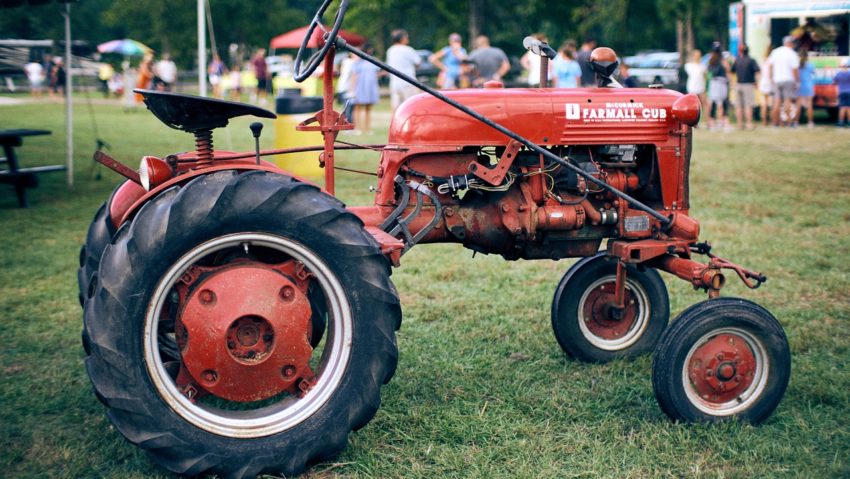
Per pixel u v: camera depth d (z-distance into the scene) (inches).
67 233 279.1
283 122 371.9
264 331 113.4
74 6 1542.8
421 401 141.0
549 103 137.6
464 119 134.2
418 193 134.8
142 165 123.9
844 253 243.8
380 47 1311.5
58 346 171.0
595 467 117.6
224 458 110.7
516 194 140.7
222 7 1523.1
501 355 164.9
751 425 131.0
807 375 151.9
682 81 928.3
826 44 660.7
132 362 107.3
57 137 583.8
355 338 115.8
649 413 135.7
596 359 161.0
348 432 116.8
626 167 146.7
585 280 158.7
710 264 135.6
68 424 133.4
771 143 530.6
